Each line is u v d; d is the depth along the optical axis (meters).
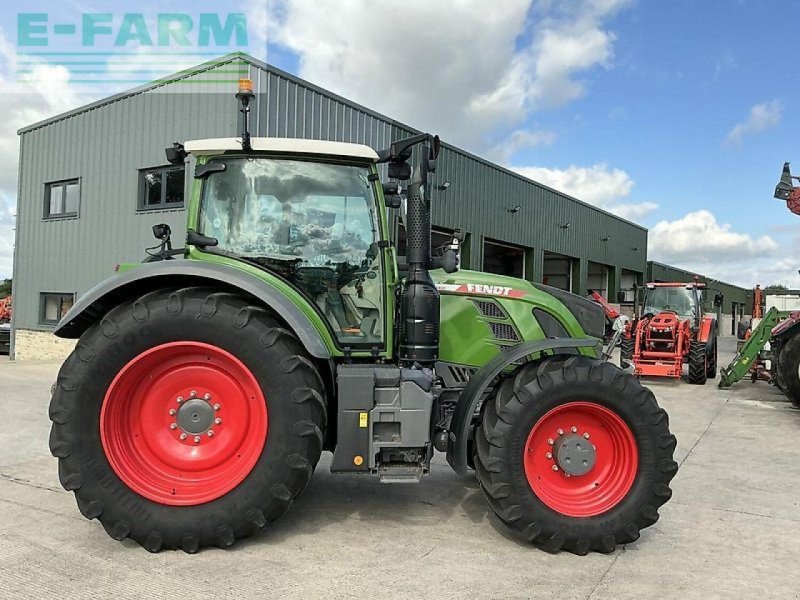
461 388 4.12
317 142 3.67
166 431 3.35
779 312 10.09
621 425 3.42
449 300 4.16
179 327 3.21
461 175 16.22
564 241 22.17
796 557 3.32
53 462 5.00
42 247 14.39
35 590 2.78
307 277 3.73
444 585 2.89
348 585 2.87
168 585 2.84
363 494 4.27
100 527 3.56
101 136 12.99
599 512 3.34
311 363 3.32
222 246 3.70
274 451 3.20
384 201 3.81
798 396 8.21
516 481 3.31
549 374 3.39
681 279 37.75
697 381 11.42
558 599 2.79
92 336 3.22
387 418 3.36
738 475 5.00
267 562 3.11
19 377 10.66
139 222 12.39
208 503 3.19
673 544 3.49
